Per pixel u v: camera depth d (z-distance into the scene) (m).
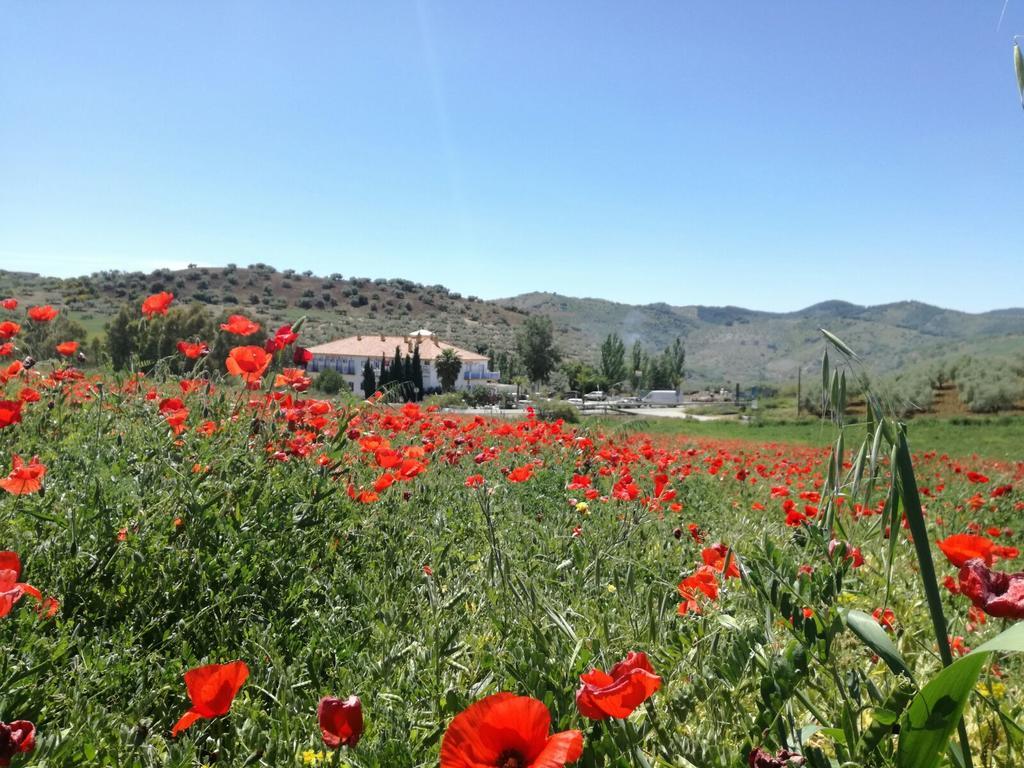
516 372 100.62
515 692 2.24
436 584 3.54
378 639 2.96
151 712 2.46
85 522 3.16
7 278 136.00
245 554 3.37
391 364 66.50
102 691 2.40
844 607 2.17
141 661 2.58
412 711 2.33
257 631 2.88
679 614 3.07
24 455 4.12
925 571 1.82
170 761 2.05
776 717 2.01
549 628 2.56
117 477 3.64
